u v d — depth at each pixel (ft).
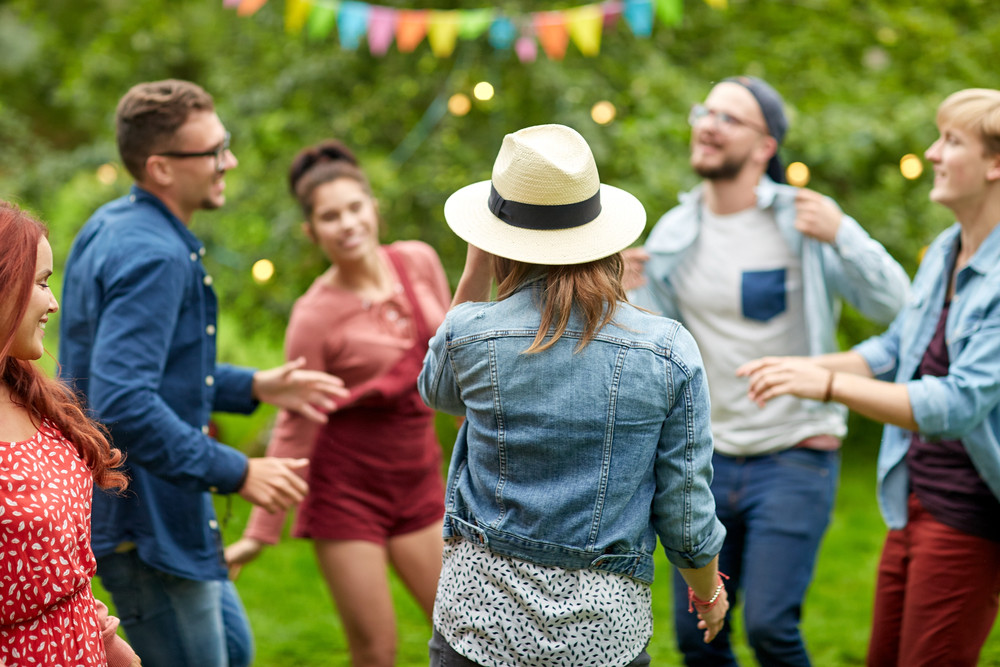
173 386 8.33
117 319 7.82
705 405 5.94
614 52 19.25
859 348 9.96
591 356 5.81
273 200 19.31
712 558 6.26
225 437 23.80
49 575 5.24
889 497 9.12
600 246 5.90
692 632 9.84
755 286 10.38
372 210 10.46
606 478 5.82
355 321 10.18
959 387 8.11
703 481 5.99
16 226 5.32
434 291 10.89
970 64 19.76
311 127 19.45
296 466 8.33
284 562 16.46
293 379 9.47
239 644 9.32
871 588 15.21
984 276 8.45
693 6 19.56
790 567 9.64
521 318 5.95
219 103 20.63
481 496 6.10
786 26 20.62
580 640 5.89
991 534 8.48
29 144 22.57
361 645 9.86
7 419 5.43
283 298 19.44
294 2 13.41
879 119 19.11
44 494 5.29
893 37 19.90
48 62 25.50
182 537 8.28
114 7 24.17
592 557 5.89
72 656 5.41
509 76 18.74
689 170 18.28
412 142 19.22
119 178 20.51
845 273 10.16
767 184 10.63
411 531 10.18
